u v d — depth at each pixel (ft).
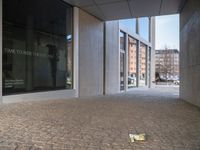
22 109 19.15
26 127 13.28
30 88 26.05
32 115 16.76
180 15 34.32
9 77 23.22
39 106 21.21
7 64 23.06
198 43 22.63
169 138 11.54
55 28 30.22
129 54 54.49
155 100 29.40
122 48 50.60
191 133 12.50
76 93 32.53
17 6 24.49
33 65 26.66
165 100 29.63
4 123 14.11
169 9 33.24
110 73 43.57
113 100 28.55
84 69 34.50
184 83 30.19
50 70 29.25
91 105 23.16
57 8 30.25
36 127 13.33
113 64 45.01
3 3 22.68
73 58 32.53
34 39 26.91
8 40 23.30
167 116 17.43
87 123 14.60
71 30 32.60
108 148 10.00
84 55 34.53
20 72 24.72
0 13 21.12
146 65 69.10
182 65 32.14
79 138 11.37
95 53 38.04
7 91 22.91
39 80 27.45
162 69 170.71
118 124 14.46
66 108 20.62
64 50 31.71
